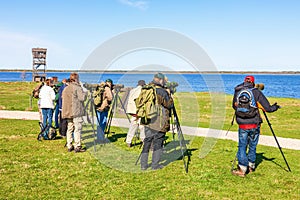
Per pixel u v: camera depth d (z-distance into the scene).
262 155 8.53
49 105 10.12
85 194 5.46
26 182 6.00
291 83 103.75
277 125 14.71
